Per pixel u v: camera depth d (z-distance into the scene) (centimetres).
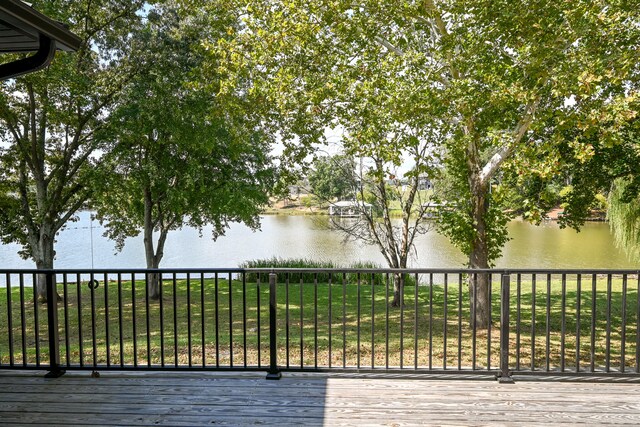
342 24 832
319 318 1005
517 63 759
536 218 795
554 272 423
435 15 806
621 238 1391
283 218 4806
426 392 403
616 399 389
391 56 841
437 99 760
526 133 905
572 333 852
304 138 973
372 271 425
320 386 416
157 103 1144
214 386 418
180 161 1309
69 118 1290
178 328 940
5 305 1292
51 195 1347
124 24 1195
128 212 1465
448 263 1872
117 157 1233
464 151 882
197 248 2625
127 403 384
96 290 1545
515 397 393
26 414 363
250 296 1353
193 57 1151
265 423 348
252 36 912
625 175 945
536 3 714
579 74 682
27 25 320
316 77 880
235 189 1324
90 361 673
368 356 699
